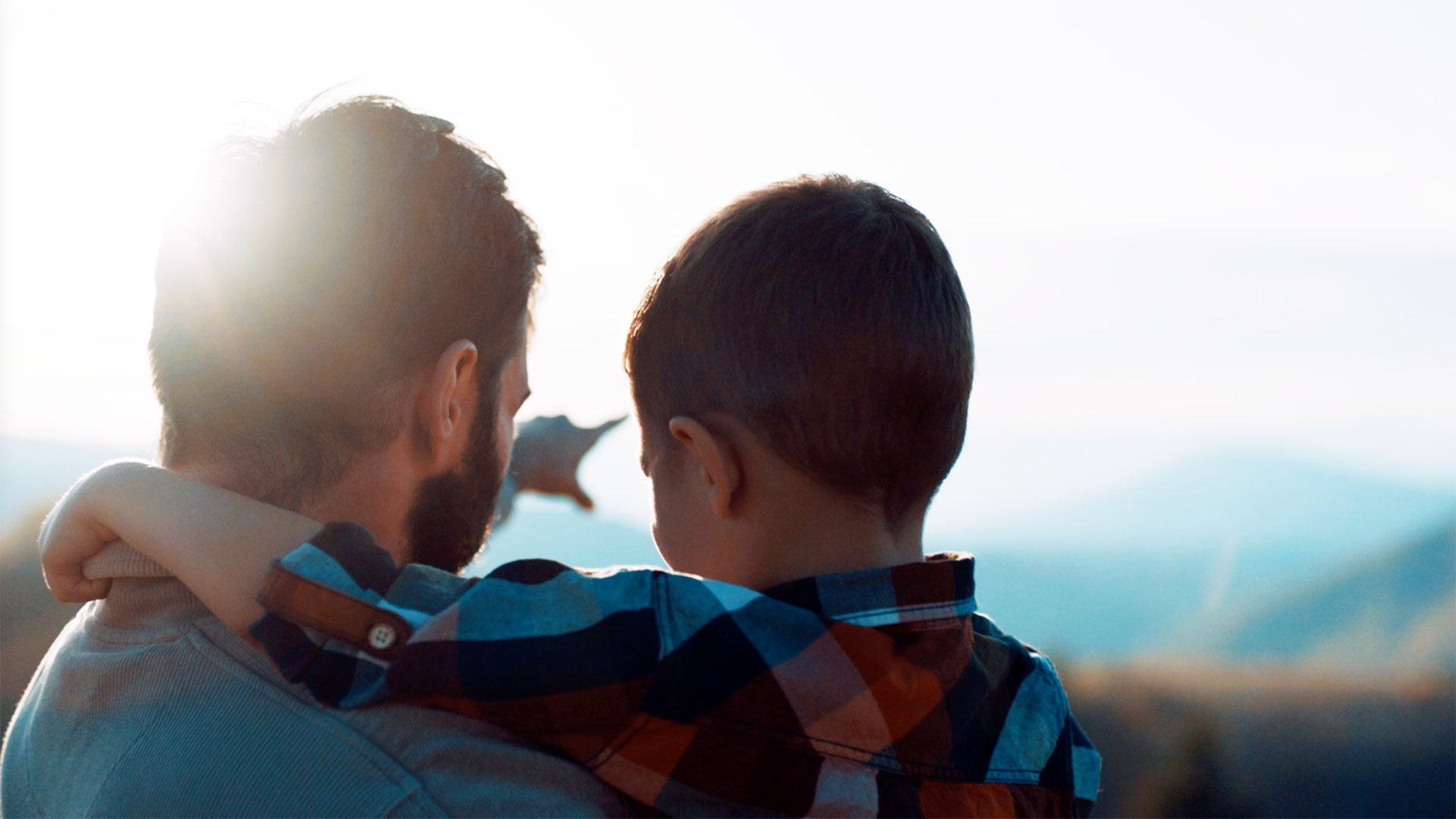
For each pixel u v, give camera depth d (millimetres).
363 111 934
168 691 834
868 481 868
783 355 854
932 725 855
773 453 873
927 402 867
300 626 811
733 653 812
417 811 771
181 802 776
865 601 858
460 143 967
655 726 803
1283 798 7375
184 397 905
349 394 895
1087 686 8391
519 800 791
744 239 889
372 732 798
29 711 946
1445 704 8789
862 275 858
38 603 4043
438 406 913
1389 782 7672
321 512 902
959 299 907
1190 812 7211
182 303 902
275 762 787
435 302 912
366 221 893
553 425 1401
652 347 940
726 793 799
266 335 889
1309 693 8953
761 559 893
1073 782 981
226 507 867
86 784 823
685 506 929
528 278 993
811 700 812
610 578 854
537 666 790
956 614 896
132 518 869
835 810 798
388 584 840
